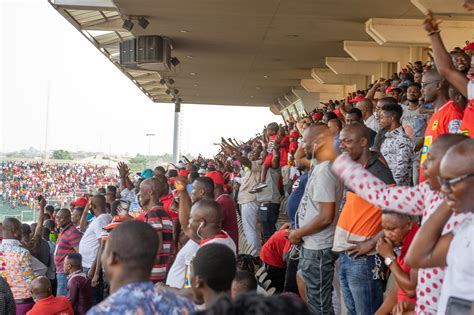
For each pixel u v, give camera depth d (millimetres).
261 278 6852
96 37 21188
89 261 8945
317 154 4883
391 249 3887
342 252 4750
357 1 13586
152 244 2715
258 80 28328
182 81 29812
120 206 7801
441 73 4273
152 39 18266
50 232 14367
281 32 17422
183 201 5395
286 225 6785
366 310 4594
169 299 2615
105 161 64875
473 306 2496
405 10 14188
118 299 2549
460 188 2520
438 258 2697
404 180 6520
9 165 53594
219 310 1679
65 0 15164
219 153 20625
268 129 12773
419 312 3209
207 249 3135
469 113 4309
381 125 6758
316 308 4957
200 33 17953
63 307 7617
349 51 18297
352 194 4652
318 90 27297
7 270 8367
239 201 10250
